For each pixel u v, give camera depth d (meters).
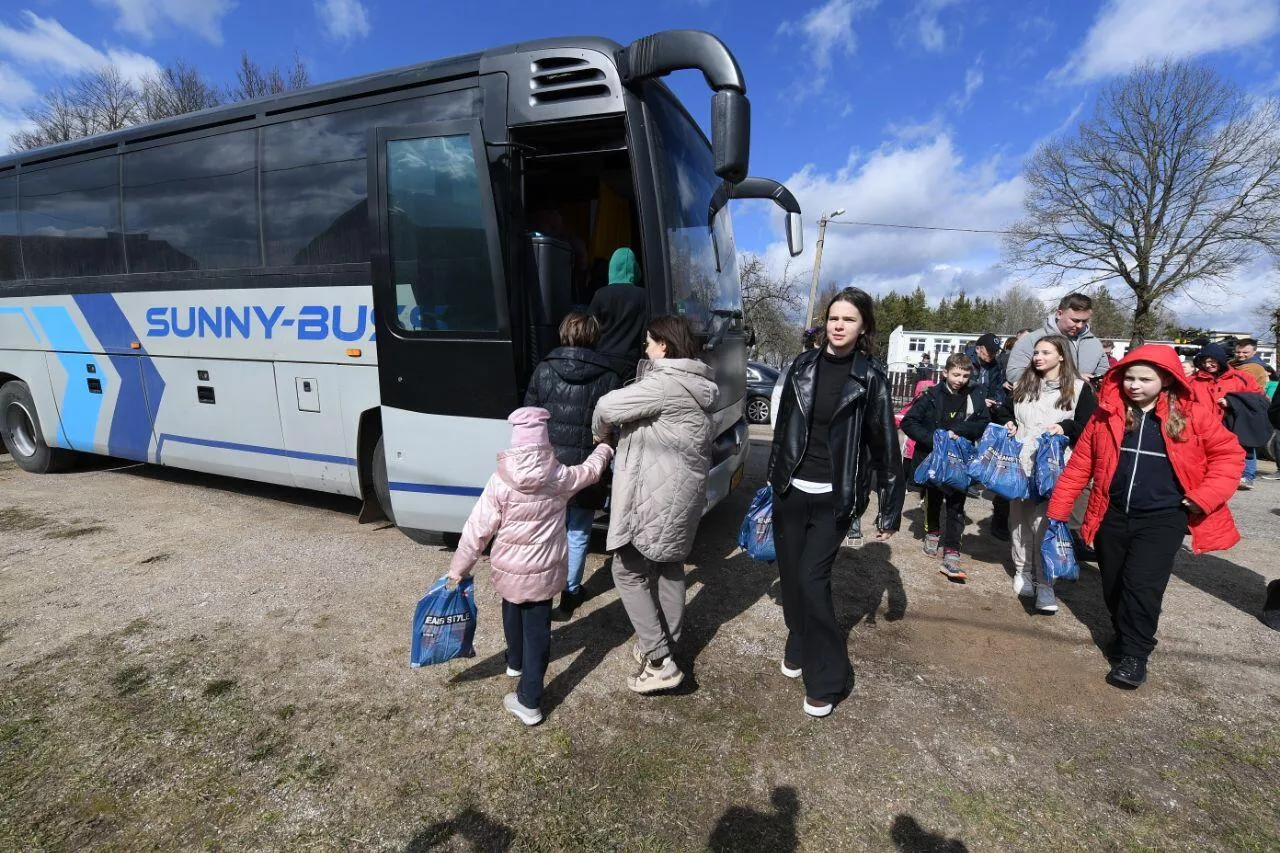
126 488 6.38
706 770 2.41
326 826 2.13
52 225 5.90
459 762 2.43
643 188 3.57
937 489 4.68
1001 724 2.72
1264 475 8.71
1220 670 3.20
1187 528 2.95
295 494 6.18
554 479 2.51
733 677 3.05
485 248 3.64
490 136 3.73
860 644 3.40
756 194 5.89
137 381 5.59
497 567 2.53
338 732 2.60
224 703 2.78
